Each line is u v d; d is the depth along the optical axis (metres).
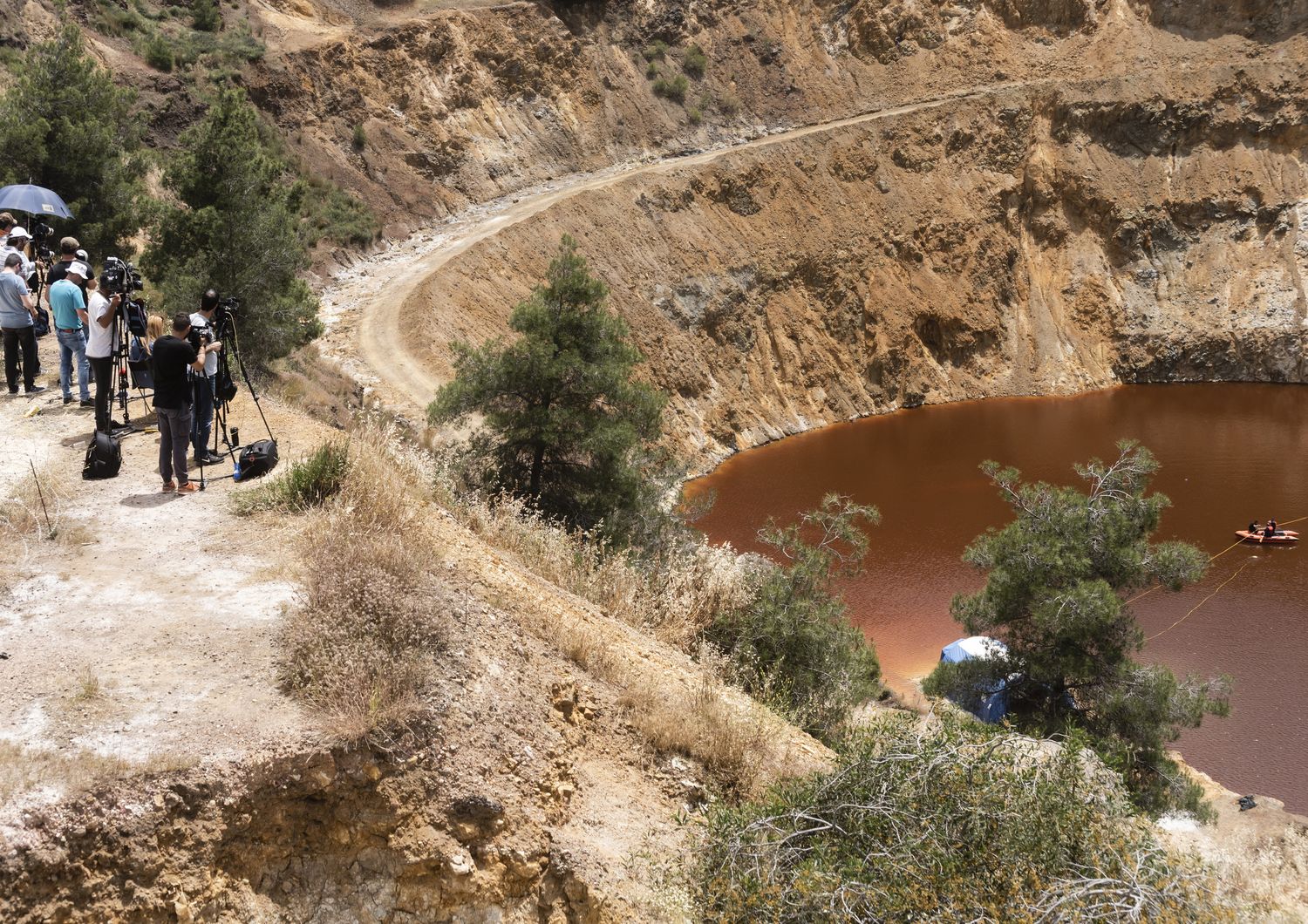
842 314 63.84
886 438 57.44
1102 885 6.72
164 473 11.16
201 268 26.92
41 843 6.12
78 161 27.28
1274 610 34.25
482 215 57.66
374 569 8.52
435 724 7.51
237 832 6.69
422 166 58.91
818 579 19.20
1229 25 74.00
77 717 7.10
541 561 13.93
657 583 16.39
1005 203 70.06
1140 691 21.98
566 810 8.03
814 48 74.44
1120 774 8.15
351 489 10.57
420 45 61.47
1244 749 26.11
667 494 26.25
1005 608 23.16
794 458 54.34
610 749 9.19
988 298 67.62
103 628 8.34
